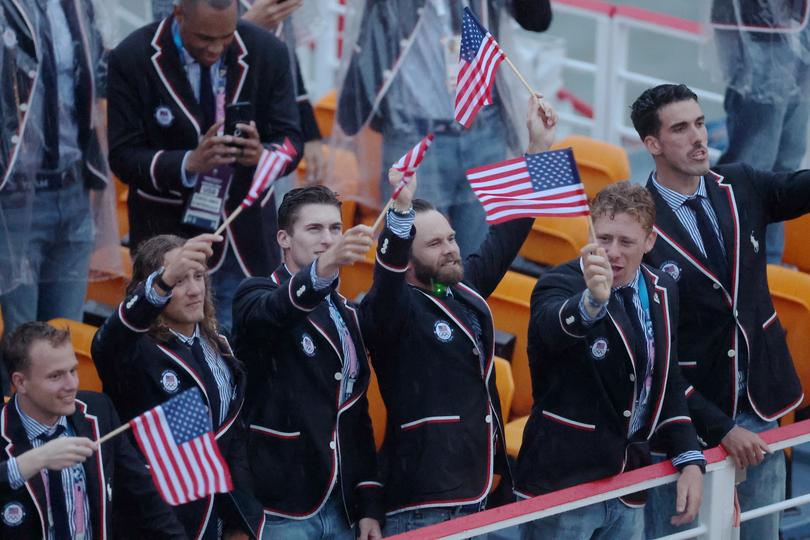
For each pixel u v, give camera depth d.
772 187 19.91
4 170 21.48
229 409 17.34
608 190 18.00
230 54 21.62
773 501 20.08
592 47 69.44
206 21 20.66
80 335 22.12
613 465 18.00
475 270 19.27
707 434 19.00
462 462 17.88
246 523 17.19
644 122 19.56
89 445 15.30
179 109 21.45
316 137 24.92
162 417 15.77
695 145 19.22
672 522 18.34
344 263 16.59
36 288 22.78
